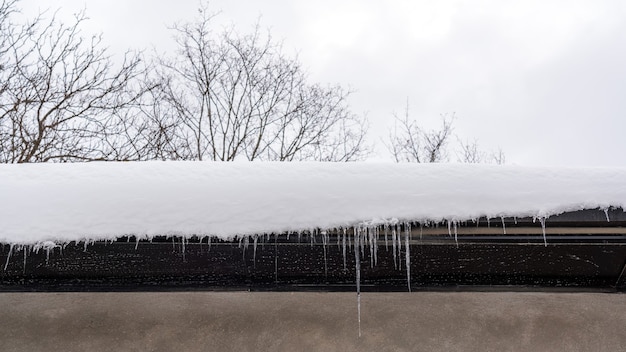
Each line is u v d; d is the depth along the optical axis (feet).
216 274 6.42
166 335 7.02
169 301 7.36
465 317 7.20
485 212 5.94
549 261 6.39
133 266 6.22
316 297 7.39
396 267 6.38
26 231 5.82
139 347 6.93
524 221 5.96
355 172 6.27
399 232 6.01
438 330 7.09
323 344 6.97
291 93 34.30
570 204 5.99
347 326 7.12
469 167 6.40
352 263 6.30
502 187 6.12
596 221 6.01
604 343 7.02
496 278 6.61
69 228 5.83
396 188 6.10
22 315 7.15
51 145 25.09
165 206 5.94
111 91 26.84
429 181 6.18
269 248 6.06
